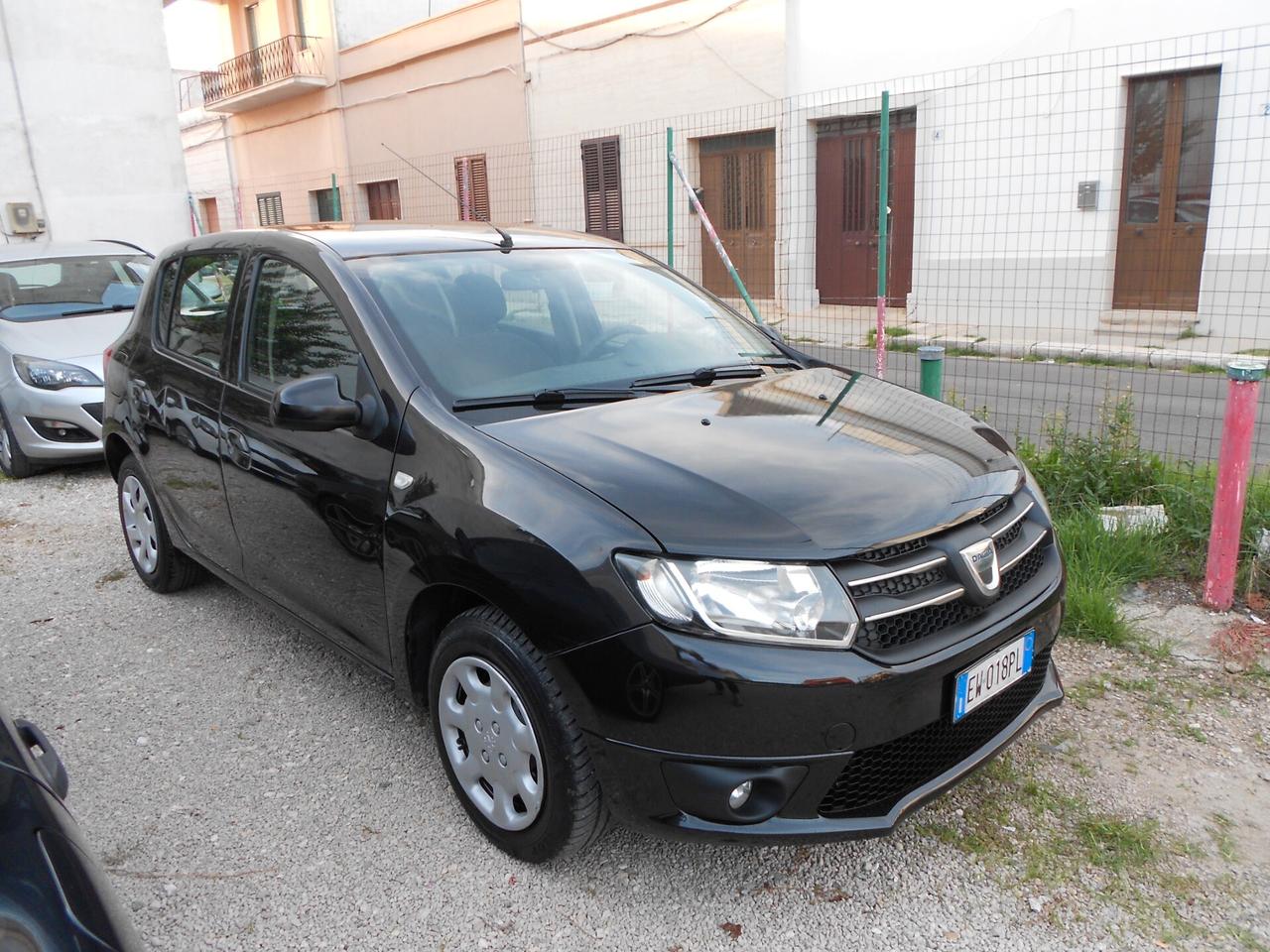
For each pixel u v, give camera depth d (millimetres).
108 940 1499
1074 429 6500
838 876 2531
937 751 2396
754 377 3287
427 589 2631
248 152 24062
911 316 12336
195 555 4027
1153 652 3605
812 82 12789
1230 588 3865
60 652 3961
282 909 2463
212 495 3674
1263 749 3020
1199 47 9812
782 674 2105
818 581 2170
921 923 2363
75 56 12703
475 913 2428
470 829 2752
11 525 5715
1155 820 2701
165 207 13641
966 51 11336
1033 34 10812
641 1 14312
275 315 3365
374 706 3449
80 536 5449
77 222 13000
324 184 21656
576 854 2518
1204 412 7398
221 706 3479
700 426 2725
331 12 19891
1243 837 2629
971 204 11586
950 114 11602
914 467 2568
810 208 13320
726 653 2121
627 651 2176
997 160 11297
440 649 2652
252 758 3143
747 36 13281
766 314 13695
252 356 3457
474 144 17688
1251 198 9789
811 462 2518
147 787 2996
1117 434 4973
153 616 4285
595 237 4012
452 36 17359
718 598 2146
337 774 3033
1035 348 10352
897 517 2326
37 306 7137
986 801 2799
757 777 2160
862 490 2404
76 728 3361
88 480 6668
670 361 3279
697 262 14789
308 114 21531
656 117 14672
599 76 15211
